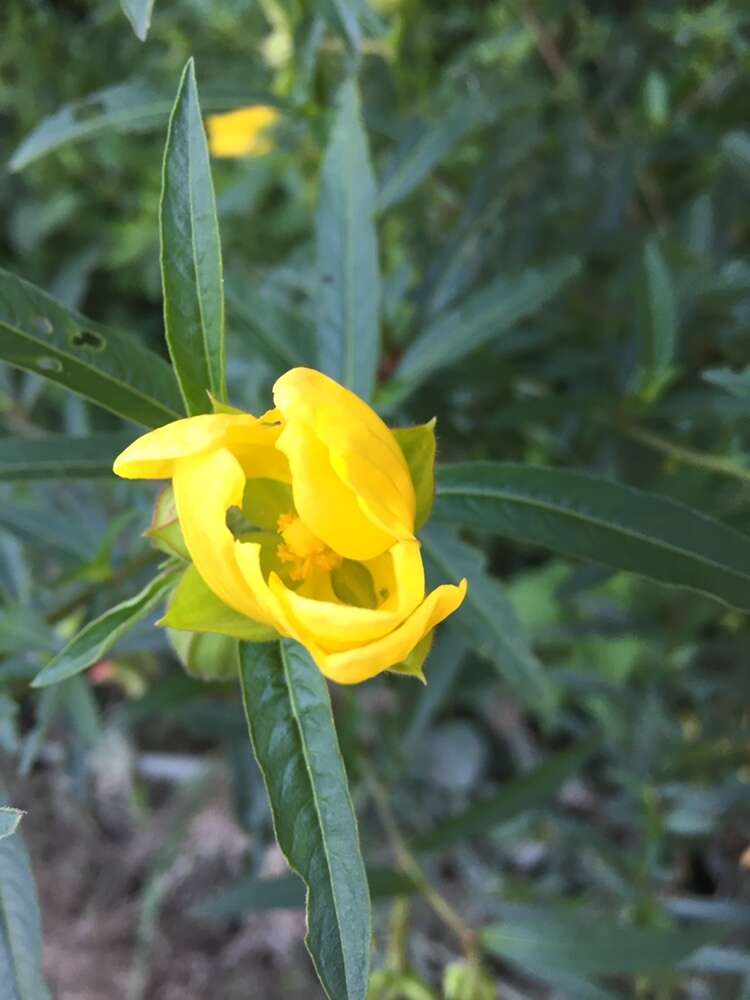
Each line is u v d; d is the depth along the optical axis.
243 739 0.22
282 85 0.22
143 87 0.16
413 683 0.20
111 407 0.12
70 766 0.23
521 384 0.24
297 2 0.17
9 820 0.10
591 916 0.20
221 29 0.27
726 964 0.20
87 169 0.32
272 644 0.11
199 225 0.11
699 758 0.22
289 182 0.28
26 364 0.12
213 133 0.23
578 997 0.19
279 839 0.10
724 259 0.22
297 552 0.11
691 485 0.18
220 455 0.09
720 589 0.12
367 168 0.15
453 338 0.17
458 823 0.20
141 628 0.18
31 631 0.16
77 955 0.33
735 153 0.19
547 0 0.23
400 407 0.19
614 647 0.25
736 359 0.22
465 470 0.13
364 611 0.09
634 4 0.25
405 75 0.24
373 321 0.15
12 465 0.14
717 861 0.25
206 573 0.10
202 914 0.18
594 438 0.21
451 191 0.25
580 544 0.12
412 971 0.19
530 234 0.23
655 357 0.18
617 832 0.28
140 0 0.11
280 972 0.32
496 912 0.22
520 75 0.24
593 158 0.24
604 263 0.23
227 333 0.23
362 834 0.24
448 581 0.15
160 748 0.33
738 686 0.22
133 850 0.33
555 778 0.20
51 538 0.19
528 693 0.15
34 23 0.27
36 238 0.32
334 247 0.15
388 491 0.09
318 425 0.09
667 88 0.23
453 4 0.26
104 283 0.34
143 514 0.18
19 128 0.31
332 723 0.10
